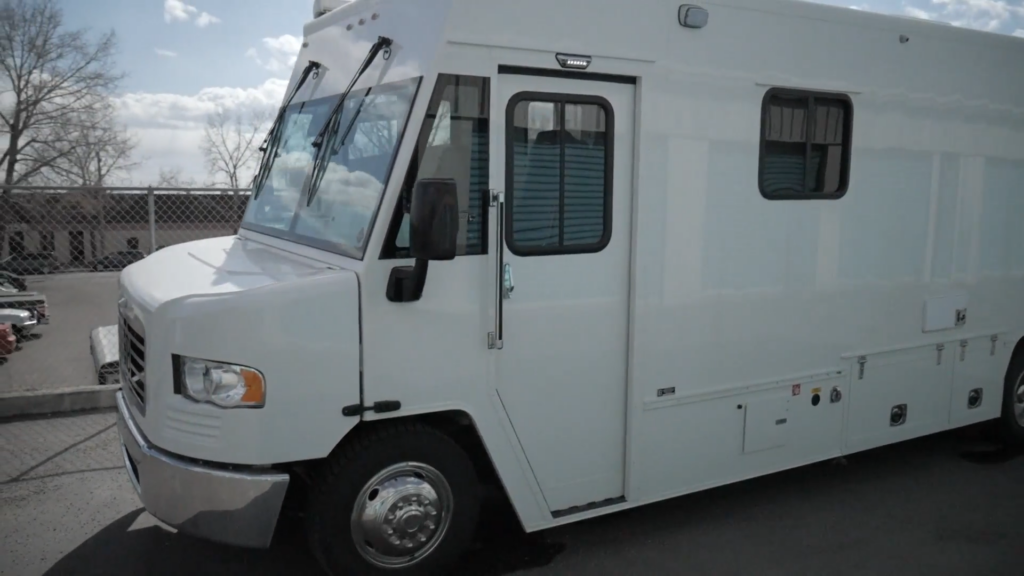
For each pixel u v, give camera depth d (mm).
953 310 5355
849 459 5781
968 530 4590
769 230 4434
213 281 3418
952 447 6043
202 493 3207
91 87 38500
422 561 3619
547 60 3594
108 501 4812
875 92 4785
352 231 3461
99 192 7152
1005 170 5527
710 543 4379
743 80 4246
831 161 4664
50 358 8047
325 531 3400
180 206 7316
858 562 4184
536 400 3787
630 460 4070
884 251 4953
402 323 3381
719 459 4410
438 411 3518
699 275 4199
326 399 3268
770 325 4504
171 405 3234
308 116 4320
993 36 5316
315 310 3217
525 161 3637
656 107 3949
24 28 36625
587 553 4230
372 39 3885
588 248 3857
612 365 4008
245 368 3139
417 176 3332
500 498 4809
